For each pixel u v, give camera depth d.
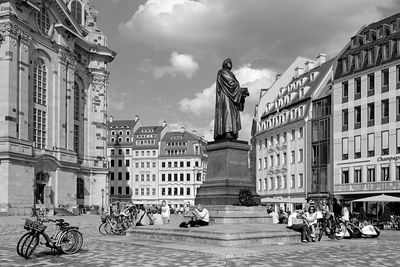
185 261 16.75
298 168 74.94
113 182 148.00
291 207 75.75
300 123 74.56
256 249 19.67
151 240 24.25
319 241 25.56
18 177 68.88
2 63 69.38
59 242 18.91
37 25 77.88
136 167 148.25
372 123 59.34
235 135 28.61
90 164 96.69
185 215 27.98
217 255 17.89
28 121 74.25
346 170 63.09
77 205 84.62
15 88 70.31
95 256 18.44
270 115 87.12
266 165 87.38
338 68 66.44
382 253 20.25
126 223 30.72
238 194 27.11
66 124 85.06
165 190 145.75
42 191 77.62
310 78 78.19
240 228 22.55
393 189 55.44
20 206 68.25
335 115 65.38
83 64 96.56
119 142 149.62
